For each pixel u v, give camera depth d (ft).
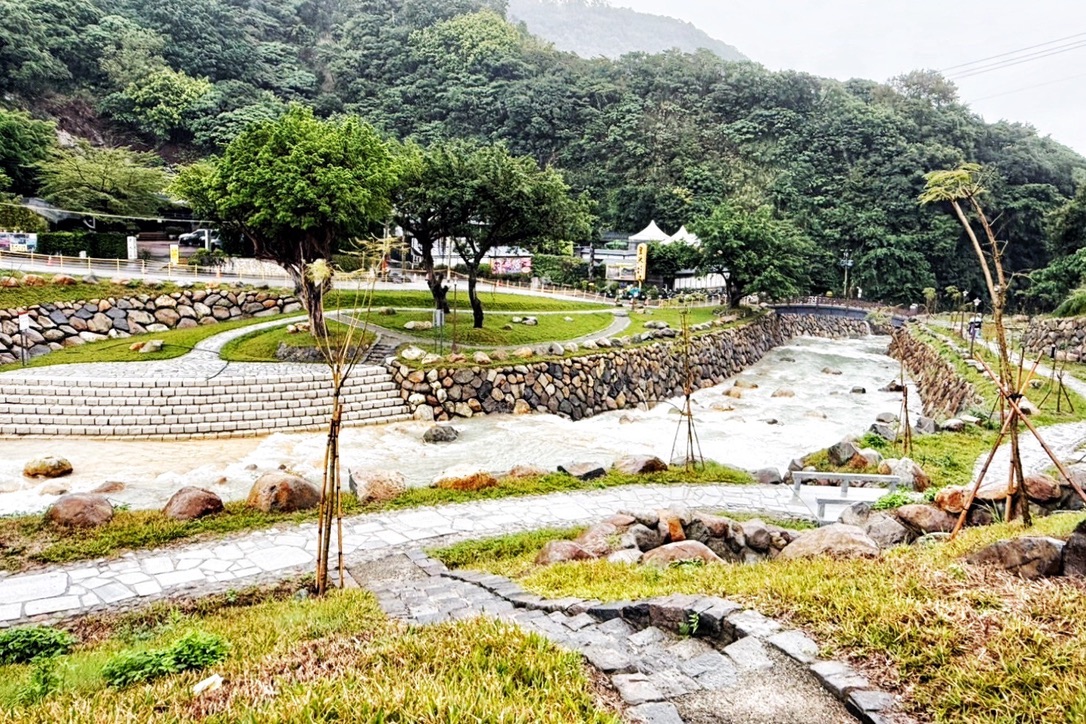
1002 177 273.95
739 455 65.36
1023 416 27.35
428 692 13.93
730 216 177.37
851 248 261.85
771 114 319.06
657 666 16.96
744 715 14.75
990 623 16.66
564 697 14.29
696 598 20.57
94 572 30.14
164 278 118.52
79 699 15.20
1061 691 13.74
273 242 91.71
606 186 291.58
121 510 38.37
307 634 20.29
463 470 47.29
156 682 16.28
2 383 67.15
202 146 255.50
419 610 23.24
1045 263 255.50
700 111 329.11
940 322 179.01
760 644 17.53
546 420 79.71
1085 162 320.70
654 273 203.41
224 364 82.12
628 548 31.89
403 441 67.51
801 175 287.07
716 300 201.26
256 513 37.91
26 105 236.43
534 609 22.66
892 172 275.18
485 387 81.82
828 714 14.75
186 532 34.86
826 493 44.62
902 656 15.93
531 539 36.01
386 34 354.74
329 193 82.53
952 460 51.24
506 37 360.48
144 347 87.45
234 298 113.50
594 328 126.11
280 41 346.33
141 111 254.27
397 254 179.63
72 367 77.82
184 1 299.38
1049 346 123.75
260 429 68.90
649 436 73.20
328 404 74.02
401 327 104.42
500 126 314.35
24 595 27.66
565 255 216.33
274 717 13.08
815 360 154.61
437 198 94.43
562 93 320.91
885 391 112.98
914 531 33.06
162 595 27.96
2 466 53.57
